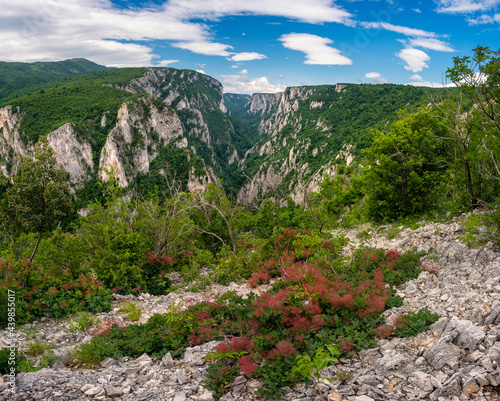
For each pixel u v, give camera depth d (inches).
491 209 348.5
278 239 458.9
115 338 226.5
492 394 121.9
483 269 228.5
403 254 326.0
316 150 6279.5
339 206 945.5
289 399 136.9
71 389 155.9
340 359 168.2
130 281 394.3
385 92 7701.8
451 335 161.9
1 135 5590.6
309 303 206.4
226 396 144.9
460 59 336.2
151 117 5605.3
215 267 471.2
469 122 412.5
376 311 205.6
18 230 406.3
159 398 146.6
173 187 629.3
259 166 7140.8
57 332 253.4
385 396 132.0
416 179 515.5
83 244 416.8
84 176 5044.3
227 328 213.3
